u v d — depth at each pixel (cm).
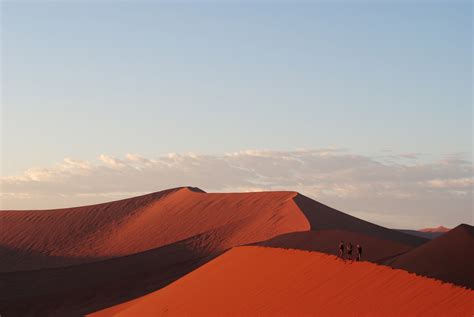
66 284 7738
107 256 9838
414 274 3184
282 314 3691
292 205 9556
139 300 5853
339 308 3381
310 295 3719
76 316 6369
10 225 11206
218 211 10444
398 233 9150
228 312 4119
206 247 8738
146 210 11356
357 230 8825
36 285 7762
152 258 8462
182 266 7844
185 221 10362
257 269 4525
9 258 10012
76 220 11244
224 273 4841
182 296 4869
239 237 8850
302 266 4138
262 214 9556
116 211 11488
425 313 2878
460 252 3147
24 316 6762
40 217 11469
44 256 10044
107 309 6028
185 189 11831
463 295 2831
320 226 8562
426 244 3462
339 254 3997
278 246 4759
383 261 3788
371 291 3331
